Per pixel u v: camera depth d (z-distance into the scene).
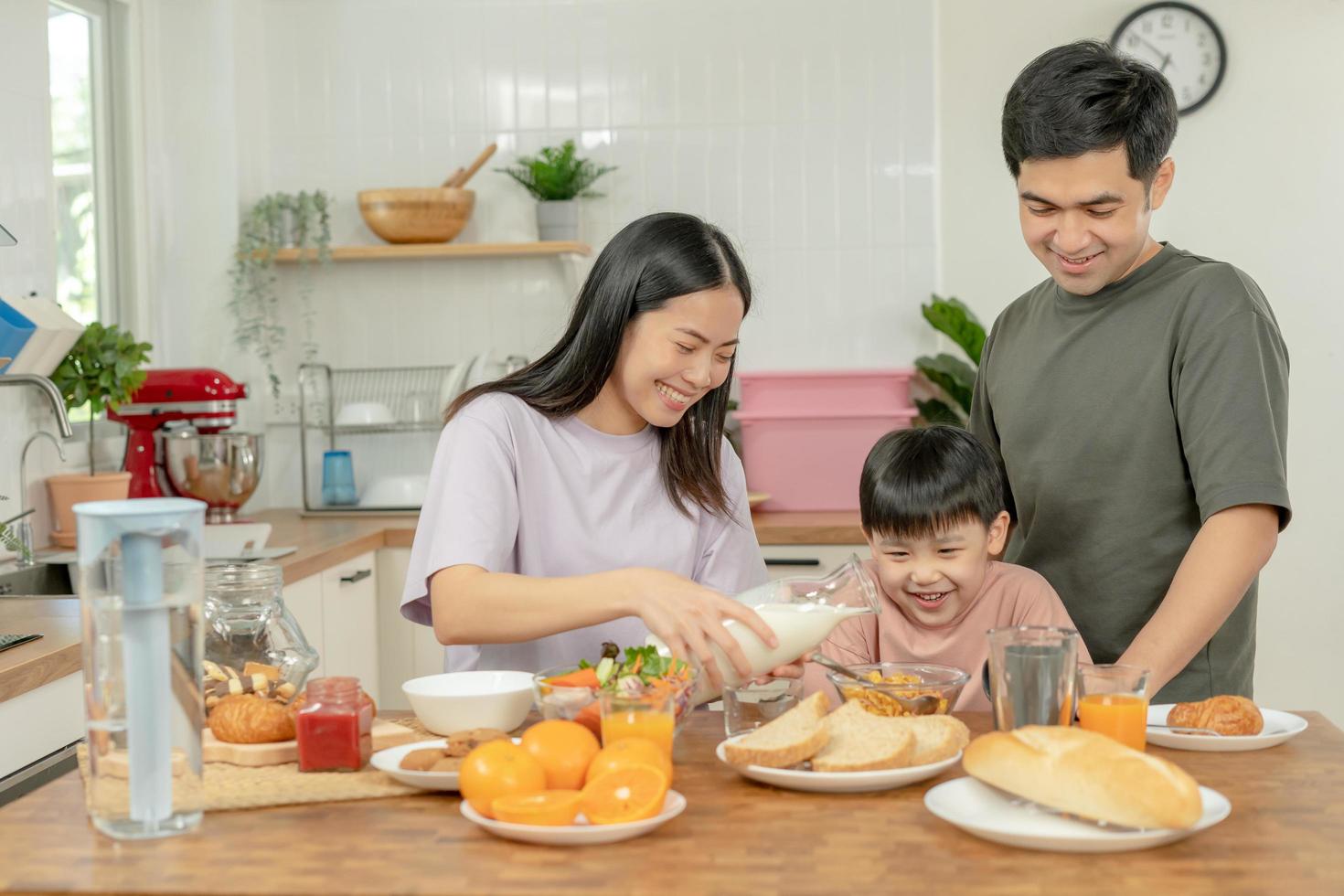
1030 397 1.87
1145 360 1.75
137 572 1.04
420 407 3.83
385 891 0.93
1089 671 1.24
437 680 1.41
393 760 1.21
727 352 1.62
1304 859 0.98
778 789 1.17
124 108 3.71
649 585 1.34
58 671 1.96
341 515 3.76
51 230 3.03
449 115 3.96
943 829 1.06
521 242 3.89
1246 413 1.62
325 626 3.04
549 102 3.93
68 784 1.22
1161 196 1.70
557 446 1.70
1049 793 1.04
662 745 1.15
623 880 0.95
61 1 3.46
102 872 0.98
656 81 3.90
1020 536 1.99
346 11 3.96
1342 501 3.71
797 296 3.90
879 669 1.43
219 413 3.36
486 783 1.08
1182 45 3.69
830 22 3.86
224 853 1.02
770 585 1.38
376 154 3.97
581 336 1.64
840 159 3.87
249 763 1.26
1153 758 1.03
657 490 1.76
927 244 3.87
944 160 3.85
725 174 3.90
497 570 1.55
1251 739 1.26
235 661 1.43
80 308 3.56
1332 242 3.68
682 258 1.56
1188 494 1.75
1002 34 3.80
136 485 3.32
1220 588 1.55
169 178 3.81
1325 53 3.65
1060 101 1.57
